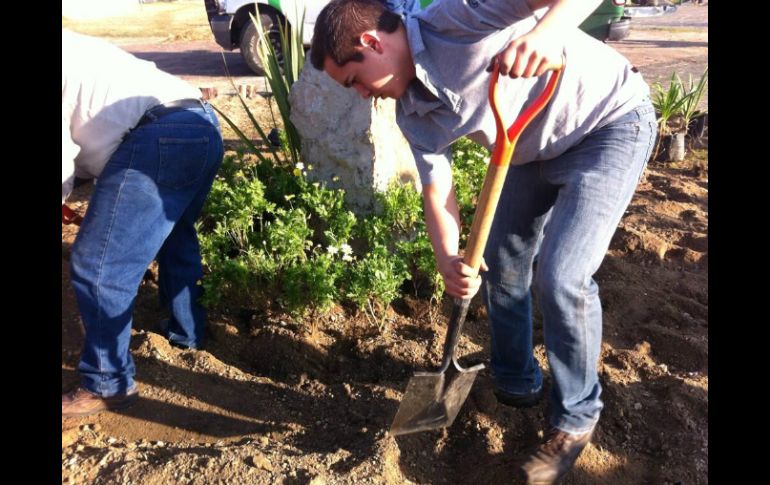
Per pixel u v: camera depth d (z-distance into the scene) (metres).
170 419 2.84
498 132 2.00
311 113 3.93
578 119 2.16
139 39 14.48
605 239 2.23
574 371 2.32
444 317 3.55
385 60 2.13
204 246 3.62
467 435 2.76
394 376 3.14
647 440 2.76
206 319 3.38
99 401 2.82
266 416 2.89
